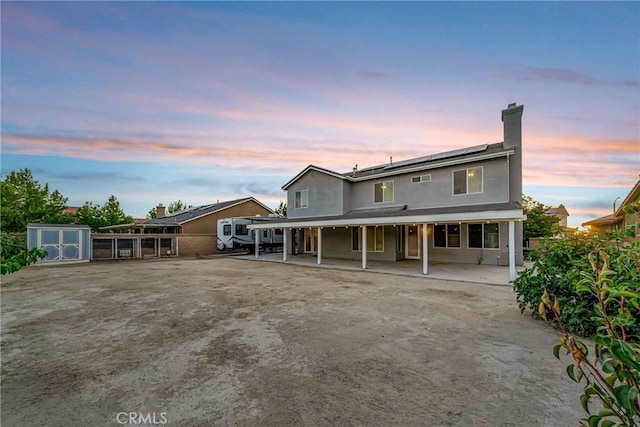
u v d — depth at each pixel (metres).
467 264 13.80
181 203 47.44
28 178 21.08
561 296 4.96
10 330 5.04
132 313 6.07
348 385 3.21
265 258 18.23
